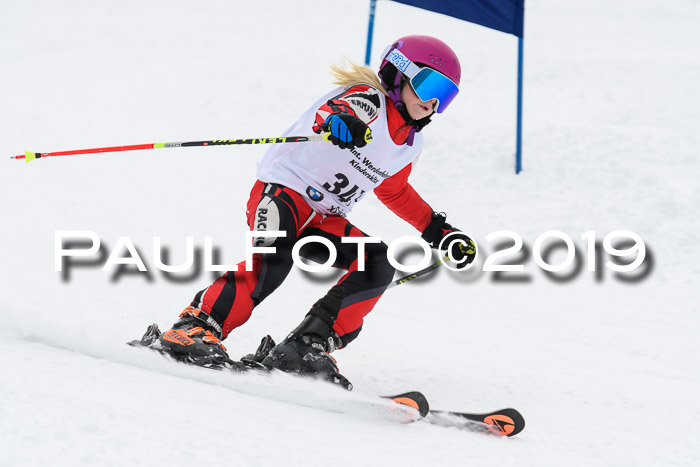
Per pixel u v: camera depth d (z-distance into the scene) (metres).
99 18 38.62
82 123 20.16
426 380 8.62
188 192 15.38
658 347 10.35
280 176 7.73
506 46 31.92
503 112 20.73
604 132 17.97
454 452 6.18
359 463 5.51
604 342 10.45
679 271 12.88
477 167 16.72
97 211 13.91
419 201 8.62
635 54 29.69
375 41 32.47
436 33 35.31
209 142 7.35
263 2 44.16
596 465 6.38
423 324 10.68
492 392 8.41
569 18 40.97
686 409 8.27
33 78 25.44
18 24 36.19
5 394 5.64
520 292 12.03
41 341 7.44
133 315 9.50
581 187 15.81
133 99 22.34
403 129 7.70
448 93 7.52
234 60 27.39
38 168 16.16
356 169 7.70
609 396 8.55
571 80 24.47
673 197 14.90
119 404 5.85
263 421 6.10
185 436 5.36
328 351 7.36
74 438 5.03
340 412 6.90
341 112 6.98
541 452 6.55
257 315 10.20
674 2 45.78
